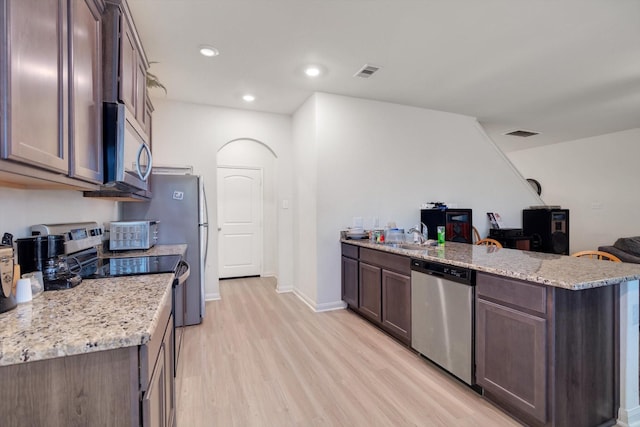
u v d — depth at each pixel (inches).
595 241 237.3
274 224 215.2
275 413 73.5
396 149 161.0
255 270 213.8
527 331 66.0
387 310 114.2
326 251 146.4
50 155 39.8
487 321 75.2
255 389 82.9
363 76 127.4
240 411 74.2
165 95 146.4
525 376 66.5
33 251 53.4
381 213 157.5
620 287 71.4
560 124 202.8
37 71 37.0
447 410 74.3
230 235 207.8
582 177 245.1
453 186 176.7
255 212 212.8
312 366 94.4
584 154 243.6
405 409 74.7
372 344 109.3
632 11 86.6
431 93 146.8
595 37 100.0
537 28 94.7
